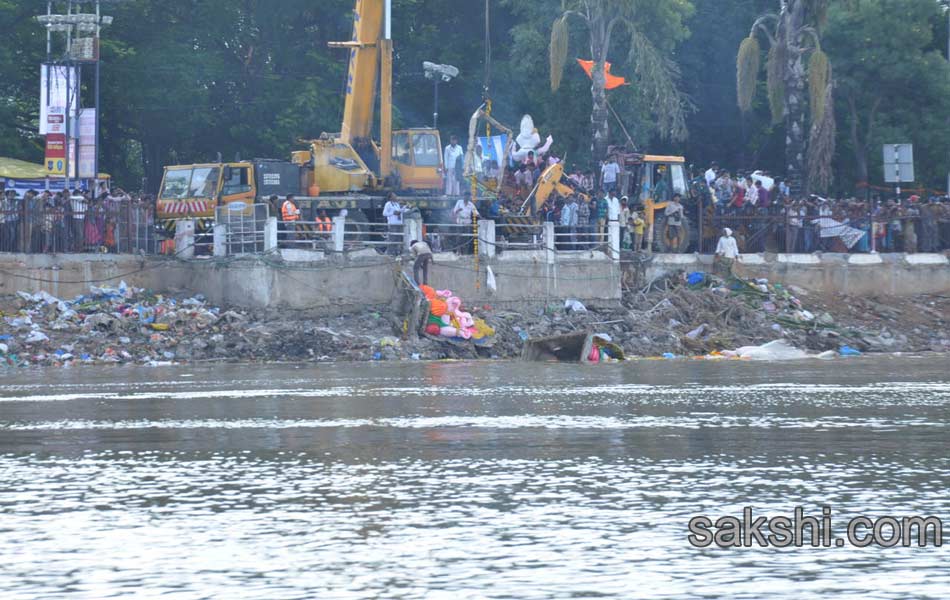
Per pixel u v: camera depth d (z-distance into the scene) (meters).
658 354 136.62
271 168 144.75
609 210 152.62
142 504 39.22
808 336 147.88
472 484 42.44
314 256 135.12
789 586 28.41
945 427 59.16
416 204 148.25
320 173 145.88
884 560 30.95
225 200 145.38
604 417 64.12
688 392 80.88
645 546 32.53
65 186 163.50
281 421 63.00
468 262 143.25
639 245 157.00
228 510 38.03
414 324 130.50
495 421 62.22
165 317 128.25
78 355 119.50
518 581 28.89
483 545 32.75
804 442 53.66
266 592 28.08
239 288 135.88
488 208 150.12
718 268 159.50
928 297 169.50
